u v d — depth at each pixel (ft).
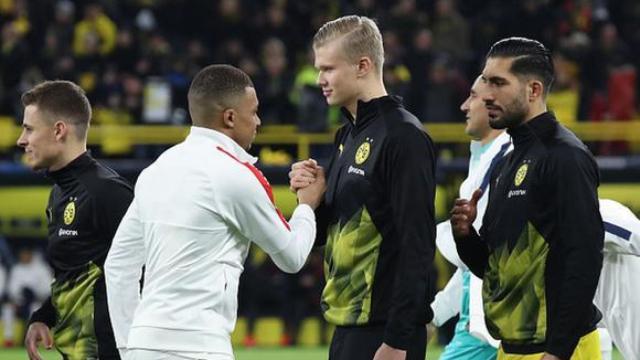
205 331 75.25
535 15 260.62
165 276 76.07
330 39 81.56
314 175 83.66
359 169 80.33
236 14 261.65
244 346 214.48
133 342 75.72
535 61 78.07
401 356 77.41
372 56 81.56
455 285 102.89
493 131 98.63
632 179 214.90
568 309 74.13
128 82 242.37
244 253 78.79
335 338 81.97
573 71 251.60
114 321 81.15
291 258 78.59
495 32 262.06
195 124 79.10
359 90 81.46
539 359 76.79
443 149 232.94
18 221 218.79
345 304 80.94
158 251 76.64
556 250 75.87
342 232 81.05
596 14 266.77
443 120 241.55
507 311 77.92
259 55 259.60
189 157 77.61
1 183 219.41
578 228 74.28
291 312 215.10
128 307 80.79
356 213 80.38
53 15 259.19
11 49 248.11
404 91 238.68
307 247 79.41
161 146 237.25
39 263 218.59
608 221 87.71
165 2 264.93
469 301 100.17
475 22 263.90
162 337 75.05
